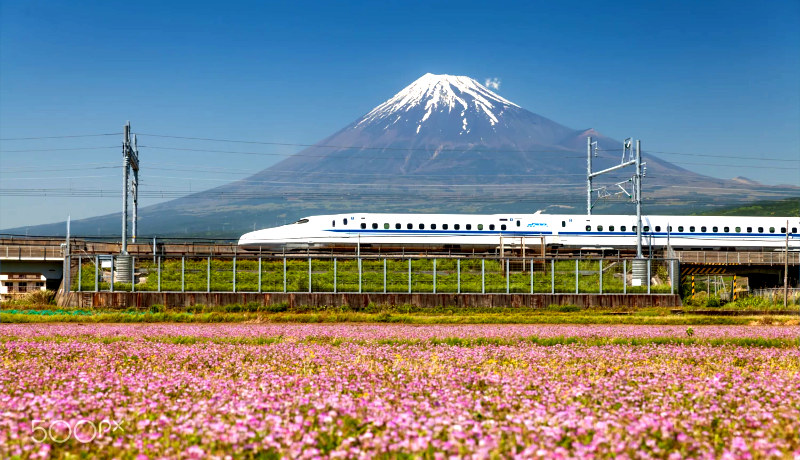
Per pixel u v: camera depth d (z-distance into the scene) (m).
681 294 63.00
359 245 70.00
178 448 13.81
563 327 44.75
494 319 49.97
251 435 14.23
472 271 65.31
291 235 75.56
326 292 55.97
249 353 28.75
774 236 81.06
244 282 61.03
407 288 58.19
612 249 77.44
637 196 65.50
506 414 16.47
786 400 18.48
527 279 63.53
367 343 33.72
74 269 64.25
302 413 16.77
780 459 13.25
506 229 77.06
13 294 61.00
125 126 59.62
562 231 77.69
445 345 33.16
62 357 27.52
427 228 76.31
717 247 80.19
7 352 28.97
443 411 16.52
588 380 21.45
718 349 32.06
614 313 55.12
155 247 66.94
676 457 12.89
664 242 79.31
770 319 50.78
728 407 17.80
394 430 14.60
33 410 16.47
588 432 14.91
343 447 13.66
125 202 58.81
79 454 13.78
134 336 36.88
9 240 69.75
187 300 54.84
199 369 24.55
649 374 23.17
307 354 28.22
